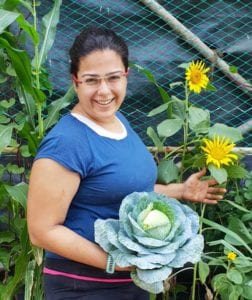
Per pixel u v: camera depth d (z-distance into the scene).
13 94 2.43
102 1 2.48
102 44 1.50
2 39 1.79
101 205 1.56
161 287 1.44
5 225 2.51
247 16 2.51
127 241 1.43
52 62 2.51
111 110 1.55
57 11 2.13
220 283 2.02
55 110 2.13
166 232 1.45
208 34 2.53
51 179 1.46
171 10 2.51
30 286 2.04
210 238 2.34
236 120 2.61
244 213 2.30
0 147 1.87
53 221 1.48
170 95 2.57
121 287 1.62
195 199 2.03
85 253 1.49
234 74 2.54
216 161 1.96
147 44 2.52
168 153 2.38
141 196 1.50
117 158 1.53
